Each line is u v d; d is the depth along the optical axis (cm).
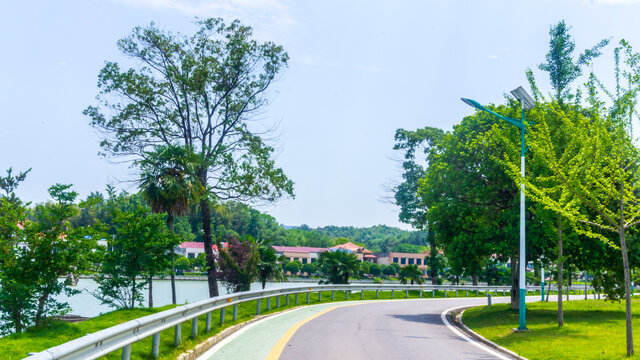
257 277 3703
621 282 2547
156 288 5778
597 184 1255
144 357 927
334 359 1048
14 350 1002
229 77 3216
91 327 1398
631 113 1235
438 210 2500
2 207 1508
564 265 2311
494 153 2342
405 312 2561
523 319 1703
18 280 1429
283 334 1402
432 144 5272
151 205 2744
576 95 1958
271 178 3091
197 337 1153
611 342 1431
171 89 3167
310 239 15962
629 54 1243
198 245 10856
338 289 3266
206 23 3166
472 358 1170
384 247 18888
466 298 4353
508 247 2234
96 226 1956
